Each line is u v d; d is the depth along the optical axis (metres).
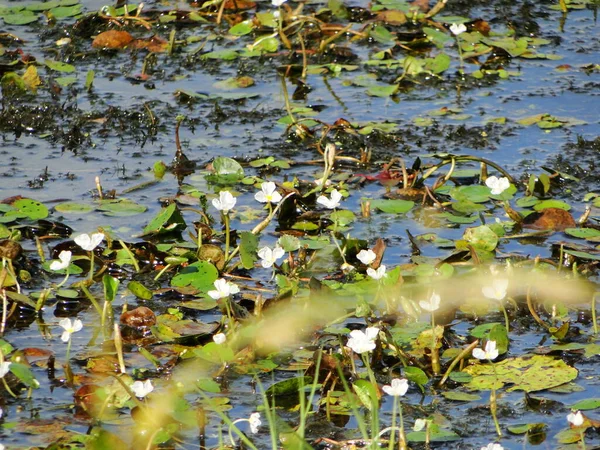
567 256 7.29
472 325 6.52
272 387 5.63
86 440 5.04
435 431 5.31
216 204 6.93
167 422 5.36
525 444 5.25
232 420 5.48
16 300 6.52
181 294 6.83
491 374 5.91
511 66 11.42
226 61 11.47
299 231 7.81
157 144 9.44
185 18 12.52
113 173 8.81
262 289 6.90
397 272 6.83
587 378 5.89
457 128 9.67
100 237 6.66
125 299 6.81
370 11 12.64
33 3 13.02
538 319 6.44
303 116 10.02
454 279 7.00
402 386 5.09
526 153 9.18
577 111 10.12
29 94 10.49
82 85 10.74
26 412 5.50
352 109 10.23
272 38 11.72
